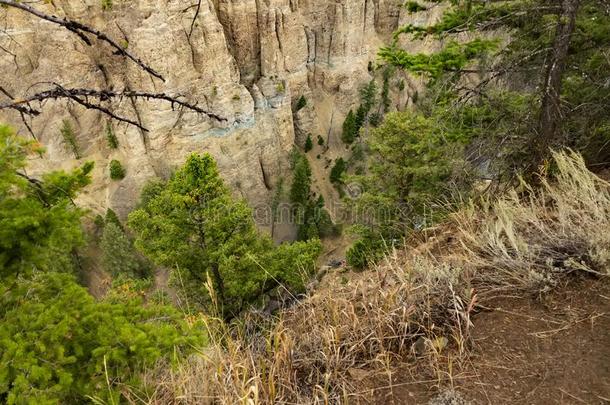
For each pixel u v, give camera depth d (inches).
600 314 126.3
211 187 547.5
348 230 650.2
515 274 146.3
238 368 122.3
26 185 154.2
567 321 127.0
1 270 154.1
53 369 147.1
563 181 189.6
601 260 136.6
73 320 158.2
